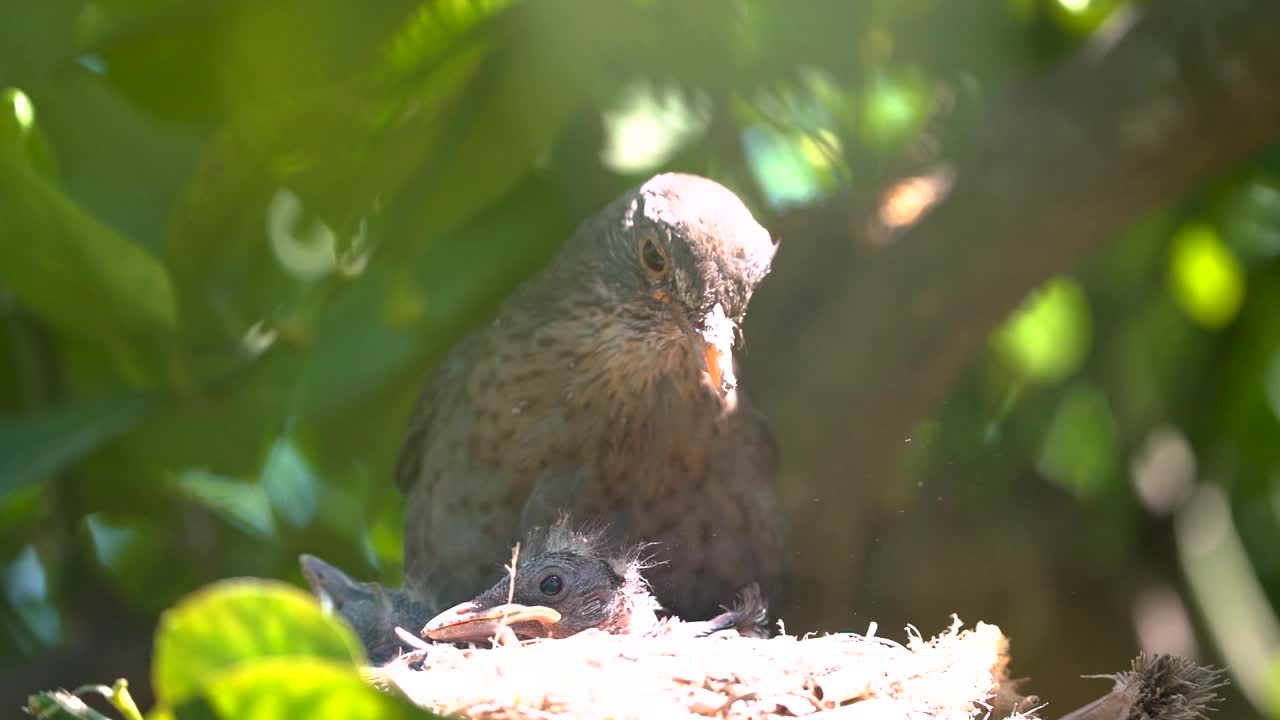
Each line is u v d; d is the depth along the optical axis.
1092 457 13.73
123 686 7.08
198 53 9.94
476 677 7.61
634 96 10.96
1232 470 13.93
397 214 10.58
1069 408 13.73
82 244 9.95
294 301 11.19
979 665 8.18
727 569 10.23
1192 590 13.65
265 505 12.97
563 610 9.34
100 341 10.98
